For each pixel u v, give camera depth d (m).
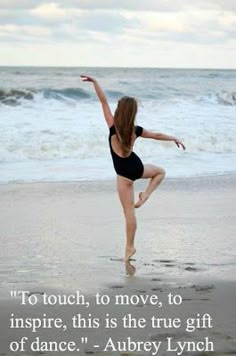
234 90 30.66
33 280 7.27
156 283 7.18
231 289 6.95
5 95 24.89
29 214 11.28
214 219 10.98
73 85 32.28
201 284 7.14
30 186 14.29
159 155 19.23
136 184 14.68
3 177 15.25
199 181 15.51
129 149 8.09
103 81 31.58
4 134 19.41
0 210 11.60
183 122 22.97
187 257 8.40
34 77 34.31
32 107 24.56
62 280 7.28
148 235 9.66
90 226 10.34
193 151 20.11
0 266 7.87
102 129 20.47
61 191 13.77
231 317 5.98
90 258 8.33
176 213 11.46
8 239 9.34
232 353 5.07
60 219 10.88
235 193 13.95
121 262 8.13
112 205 12.31
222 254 8.58
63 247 8.90
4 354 5.08
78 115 23.11
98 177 15.62
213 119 23.94
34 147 18.42
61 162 17.50
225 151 20.41
